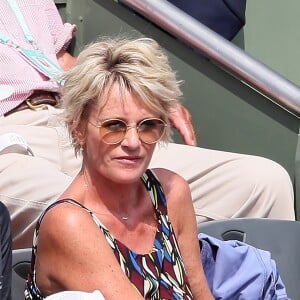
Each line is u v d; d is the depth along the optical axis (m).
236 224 10.34
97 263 7.48
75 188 8.06
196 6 13.41
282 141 12.78
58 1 13.67
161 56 8.05
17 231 10.70
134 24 13.09
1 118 12.36
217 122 13.05
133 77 7.76
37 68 12.69
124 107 7.80
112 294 7.43
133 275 7.84
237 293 9.34
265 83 12.38
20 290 8.70
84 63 7.87
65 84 8.01
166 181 8.73
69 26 13.48
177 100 8.20
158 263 8.10
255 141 12.94
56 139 11.98
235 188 12.01
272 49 14.30
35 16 13.28
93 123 7.89
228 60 12.43
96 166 7.97
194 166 12.06
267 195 11.98
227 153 12.31
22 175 10.72
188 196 8.82
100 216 8.00
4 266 7.88
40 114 12.45
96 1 13.39
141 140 7.93
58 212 7.62
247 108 12.87
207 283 9.03
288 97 12.35
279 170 12.16
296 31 14.18
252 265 9.41
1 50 12.66
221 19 13.48
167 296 7.98
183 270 8.30
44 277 7.73
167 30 12.59
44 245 7.66
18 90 12.45
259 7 14.20
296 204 12.79
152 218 8.42
